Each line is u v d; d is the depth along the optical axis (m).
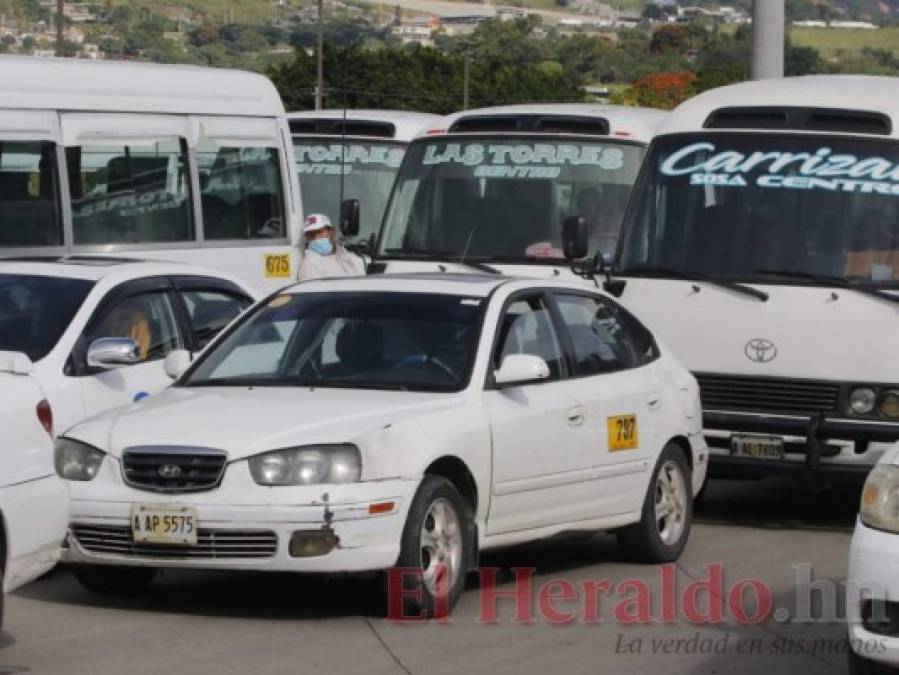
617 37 173.38
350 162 33.19
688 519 19.05
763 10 31.38
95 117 25.69
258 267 28.47
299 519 14.54
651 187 21.69
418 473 15.00
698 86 107.50
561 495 16.95
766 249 20.92
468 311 16.91
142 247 26.28
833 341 20.47
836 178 20.94
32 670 13.54
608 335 18.45
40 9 139.00
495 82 104.62
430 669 13.78
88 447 15.30
